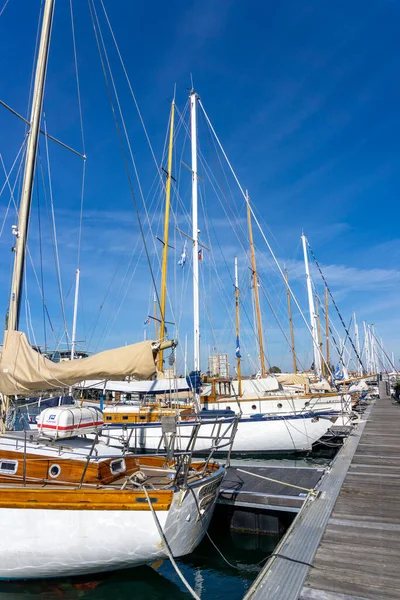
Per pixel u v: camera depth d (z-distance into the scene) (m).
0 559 5.49
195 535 6.25
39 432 6.95
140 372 6.84
